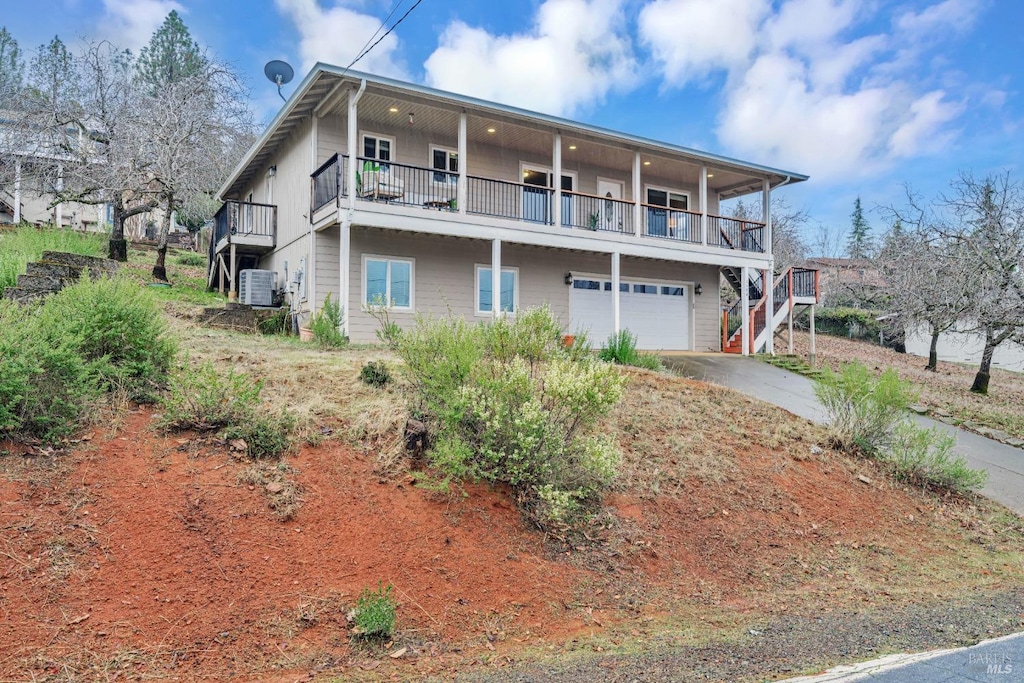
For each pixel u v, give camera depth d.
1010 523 8.10
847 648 4.33
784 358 17.11
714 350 19.88
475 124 15.02
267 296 15.45
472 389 5.84
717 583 5.57
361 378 7.40
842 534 6.97
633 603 5.01
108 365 5.82
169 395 5.91
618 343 13.72
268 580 4.16
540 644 4.23
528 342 6.73
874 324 27.86
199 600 3.88
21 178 19.75
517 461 5.73
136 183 17.61
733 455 8.12
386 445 5.86
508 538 5.28
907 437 9.12
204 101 19.53
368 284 14.48
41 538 3.99
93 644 3.44
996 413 13.22
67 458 4.74
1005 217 14.70
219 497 4.69
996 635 4.78
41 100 18.81
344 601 4.19
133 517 4.32
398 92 13.09
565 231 15.53
